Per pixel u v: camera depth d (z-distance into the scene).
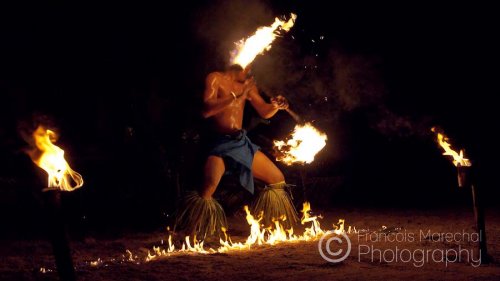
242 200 7.93
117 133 8.62
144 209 7.84
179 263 5.07
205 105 6.09
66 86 9.09
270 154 8.64
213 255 5.43
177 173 7.68
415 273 4.43
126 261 5.35
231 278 4.50
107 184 8.34
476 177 4.80
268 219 6.30
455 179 10.80
